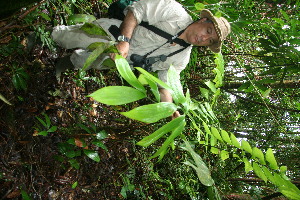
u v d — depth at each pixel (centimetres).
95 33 130
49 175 227
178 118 101
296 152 478
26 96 221
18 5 105
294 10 404
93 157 212
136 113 84
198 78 439
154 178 327
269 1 456
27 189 206
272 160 144
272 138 476
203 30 207
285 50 313
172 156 338
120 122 315
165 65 236
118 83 343
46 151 227
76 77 262
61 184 236
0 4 102
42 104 235
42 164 221
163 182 353
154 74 228
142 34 213
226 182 387
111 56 179
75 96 272
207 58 464
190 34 212
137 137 295
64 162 240
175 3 211
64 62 244
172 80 107
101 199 279
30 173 209
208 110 185
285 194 141
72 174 249
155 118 88
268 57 328
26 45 220
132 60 221
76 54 233
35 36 216
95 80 281
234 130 523
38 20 236
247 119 529
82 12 292
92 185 270
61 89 257
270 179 147
